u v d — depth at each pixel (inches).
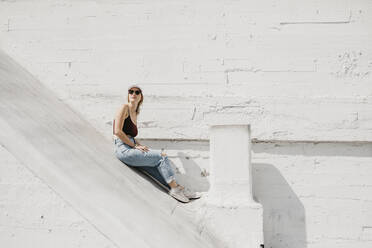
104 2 131.7
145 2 129.8
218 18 126.1
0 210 65.0
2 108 71.4
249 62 123.3
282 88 121.0
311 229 110.5
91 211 62.3
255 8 124.9
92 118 123.3
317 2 122.6
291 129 113.7
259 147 116.1
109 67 129.0
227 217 94.6
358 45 119.7
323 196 111.7
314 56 121.0
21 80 108.4
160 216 72.8
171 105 119.1
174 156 118.6
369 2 120.5
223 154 98.2
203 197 105.7
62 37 132.3
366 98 112.2
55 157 67.7
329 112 112.9
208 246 80.5
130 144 101.0
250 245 92.7
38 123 79.0
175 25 127.7
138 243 59.5
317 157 113.8
